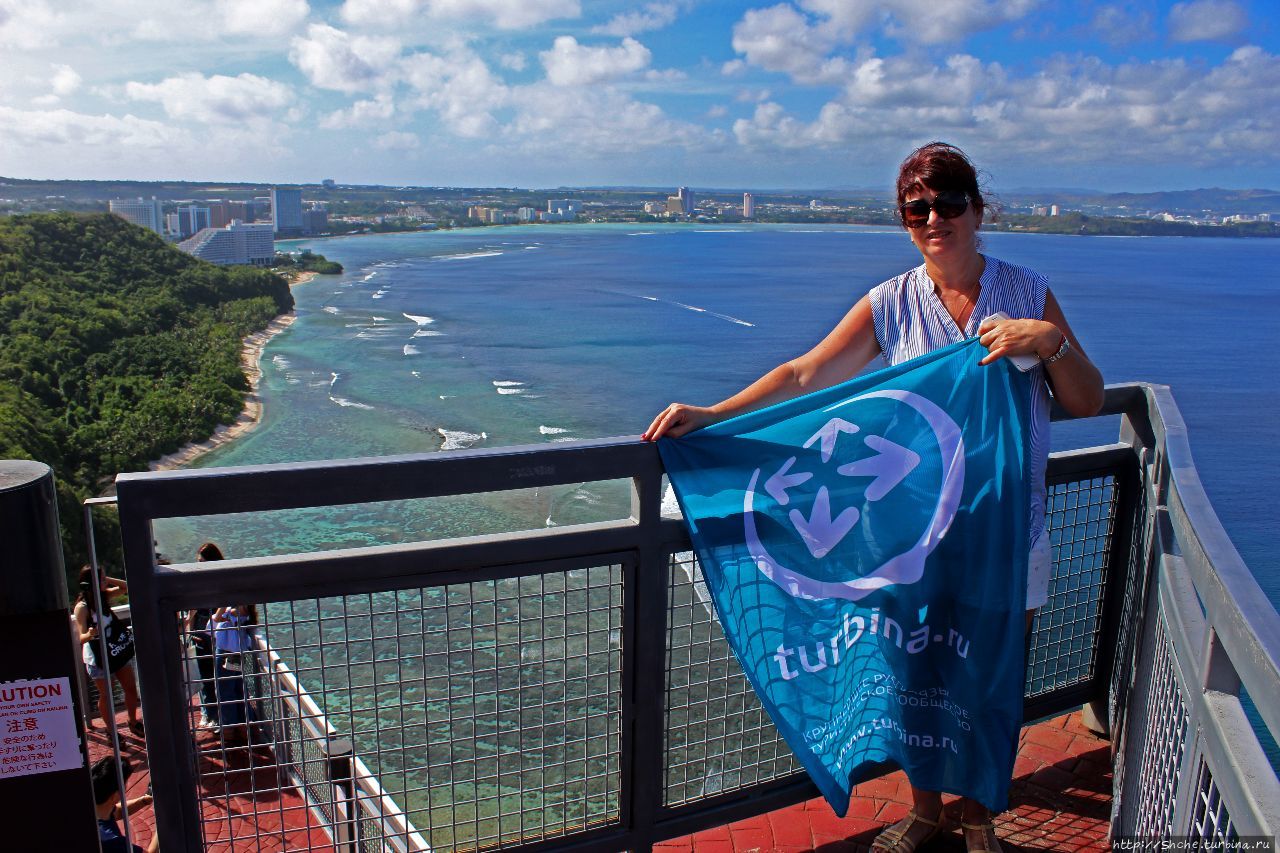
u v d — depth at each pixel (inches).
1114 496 119.1
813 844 105.4
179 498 71.7
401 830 96.1
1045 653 120.8
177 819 77.7
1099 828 107.7
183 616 75.8
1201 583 65.2
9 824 67.3
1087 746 124.1
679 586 92.5
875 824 108.8
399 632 81.5
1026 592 88.4
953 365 92.3
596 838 92.8
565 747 91.4
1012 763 89.3
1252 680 50.2
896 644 93.7
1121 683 112.8
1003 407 90.4
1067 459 113.3
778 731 93.6
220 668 87.7
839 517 92.1
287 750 90.9
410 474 77.5
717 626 93.6
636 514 90.3
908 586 92.1
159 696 75.2
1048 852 103.5
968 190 93.0
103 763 127.8
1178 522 79.1
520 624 86.4
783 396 100.8
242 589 75.4
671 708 94.7
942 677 92.8
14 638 64.2
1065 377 89.6
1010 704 88.2
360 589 79.0
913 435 91.5
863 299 103.0
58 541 64.9
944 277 98.0
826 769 92.1
